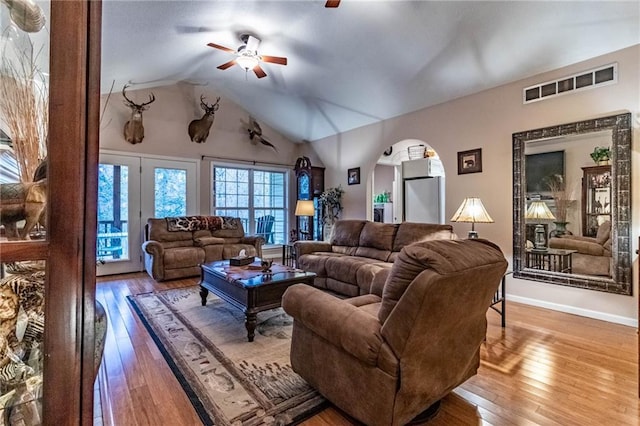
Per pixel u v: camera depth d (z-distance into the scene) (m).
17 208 0.60
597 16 2.74
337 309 1.63
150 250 4.58
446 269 1.29
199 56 4.42
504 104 3.80
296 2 3.07
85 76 0.61
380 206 7.44
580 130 3.20
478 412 1.71
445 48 3.47
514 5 2.82
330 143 6.43
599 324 2.97
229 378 2.03
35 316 0.61
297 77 4.78
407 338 1.34
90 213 0.63
